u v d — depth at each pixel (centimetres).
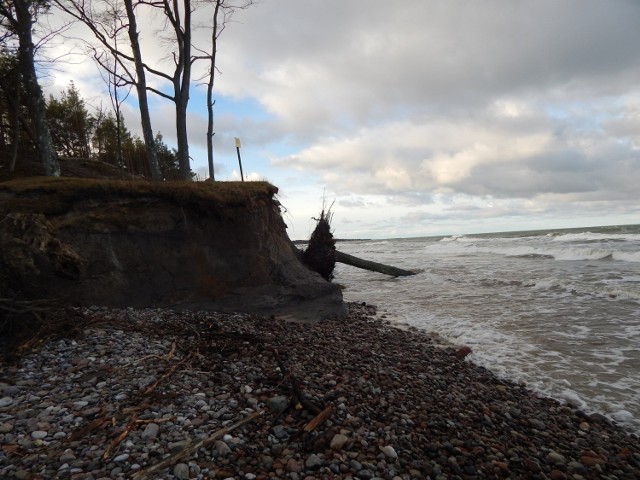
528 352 867
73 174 2317
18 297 648
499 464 422
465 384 682
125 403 450
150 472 339
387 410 525
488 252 3662
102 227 929
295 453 400
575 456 471
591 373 738
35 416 413
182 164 1620
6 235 668
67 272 757
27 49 1493
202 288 1031
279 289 1132
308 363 677
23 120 2133
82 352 582
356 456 405
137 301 943
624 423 562
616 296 1361
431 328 1110
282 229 1354
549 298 1414
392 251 4984
